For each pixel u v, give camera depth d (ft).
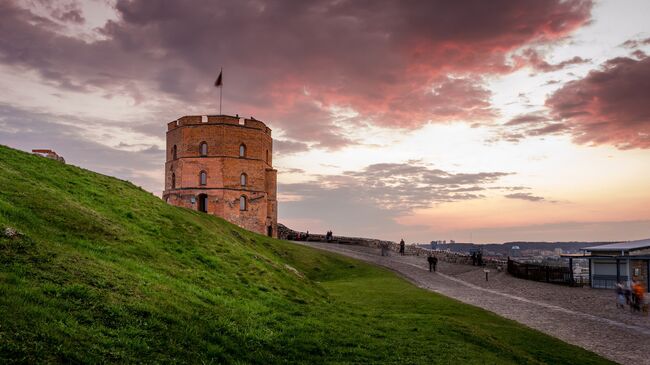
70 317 29.68
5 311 26.40
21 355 23.00
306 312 56.75
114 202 72.28
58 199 57.77
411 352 46.09
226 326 40.29
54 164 79.10
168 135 241.76
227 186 224.12
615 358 57.98
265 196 235.40
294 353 39.45
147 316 35.37
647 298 117.39
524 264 157.99
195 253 65.67
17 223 44.24
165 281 46.85
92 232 53.62
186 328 36.17
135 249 54.49
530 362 52.54
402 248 214.28
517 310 90.58
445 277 148.87
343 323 54.34
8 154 72.79
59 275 35.70
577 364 53.83
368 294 95.76
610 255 140.05
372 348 44.91
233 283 59.47
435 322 63.93
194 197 223.51
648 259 135.54
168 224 74.18
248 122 232.53
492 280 145.79
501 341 60.44
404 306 81.97
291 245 174.29
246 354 36.09
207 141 225.97
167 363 29.32
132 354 28.53
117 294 36.78
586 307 96.68
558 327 75.36
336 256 169.99
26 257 36.50
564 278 152.56
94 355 26.35
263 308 51.80
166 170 240.73
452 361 44.86
